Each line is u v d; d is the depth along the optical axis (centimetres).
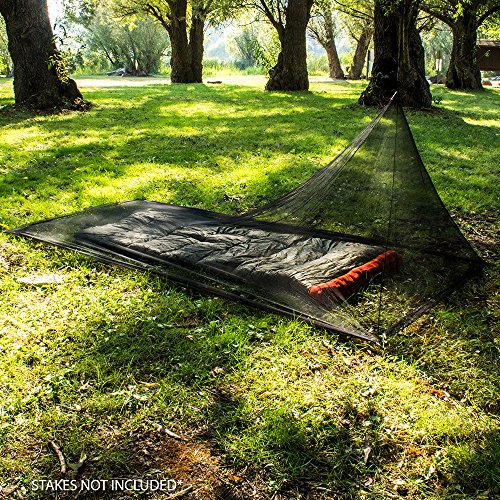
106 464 241
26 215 567
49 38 1330
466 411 275
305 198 454
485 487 231
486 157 876
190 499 226
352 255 391
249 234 454
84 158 819
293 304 361
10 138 973
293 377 299
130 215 518
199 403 278
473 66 2478
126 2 2855
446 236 431
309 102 1653
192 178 706
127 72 4022
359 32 3781
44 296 391
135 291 396
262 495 227
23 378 294
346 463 243
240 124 1170
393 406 278
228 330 342
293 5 2000
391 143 408
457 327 351
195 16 2481
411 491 229
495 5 2247
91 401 277
